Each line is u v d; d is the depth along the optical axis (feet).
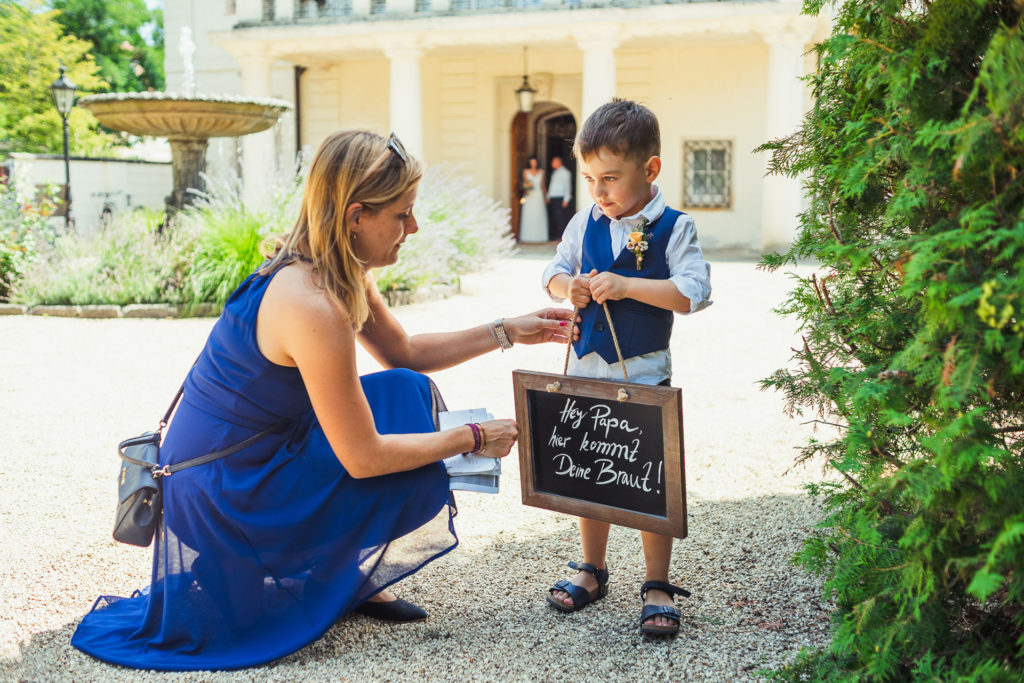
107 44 115.24
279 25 56.03
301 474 7.73
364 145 7.22
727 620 8.11
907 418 5.46
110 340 24.50
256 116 35.55
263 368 7.43
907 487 5.62
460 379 19.03
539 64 60.64
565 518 11.02
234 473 7.61
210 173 64.90
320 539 7.68
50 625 8.13
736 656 7.41
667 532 7.50
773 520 10.47
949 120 5.65
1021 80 4.74
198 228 31.40
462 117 62.54
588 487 7.99
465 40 53.83
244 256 29.94
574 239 8.87
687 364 20.38
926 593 5.56
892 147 5.79
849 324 6.73
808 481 11.87
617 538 10.31
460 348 9.23
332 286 7.19
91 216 66.95
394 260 7.78
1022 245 4.76
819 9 6.60
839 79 6.95
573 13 51.06
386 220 7.39
